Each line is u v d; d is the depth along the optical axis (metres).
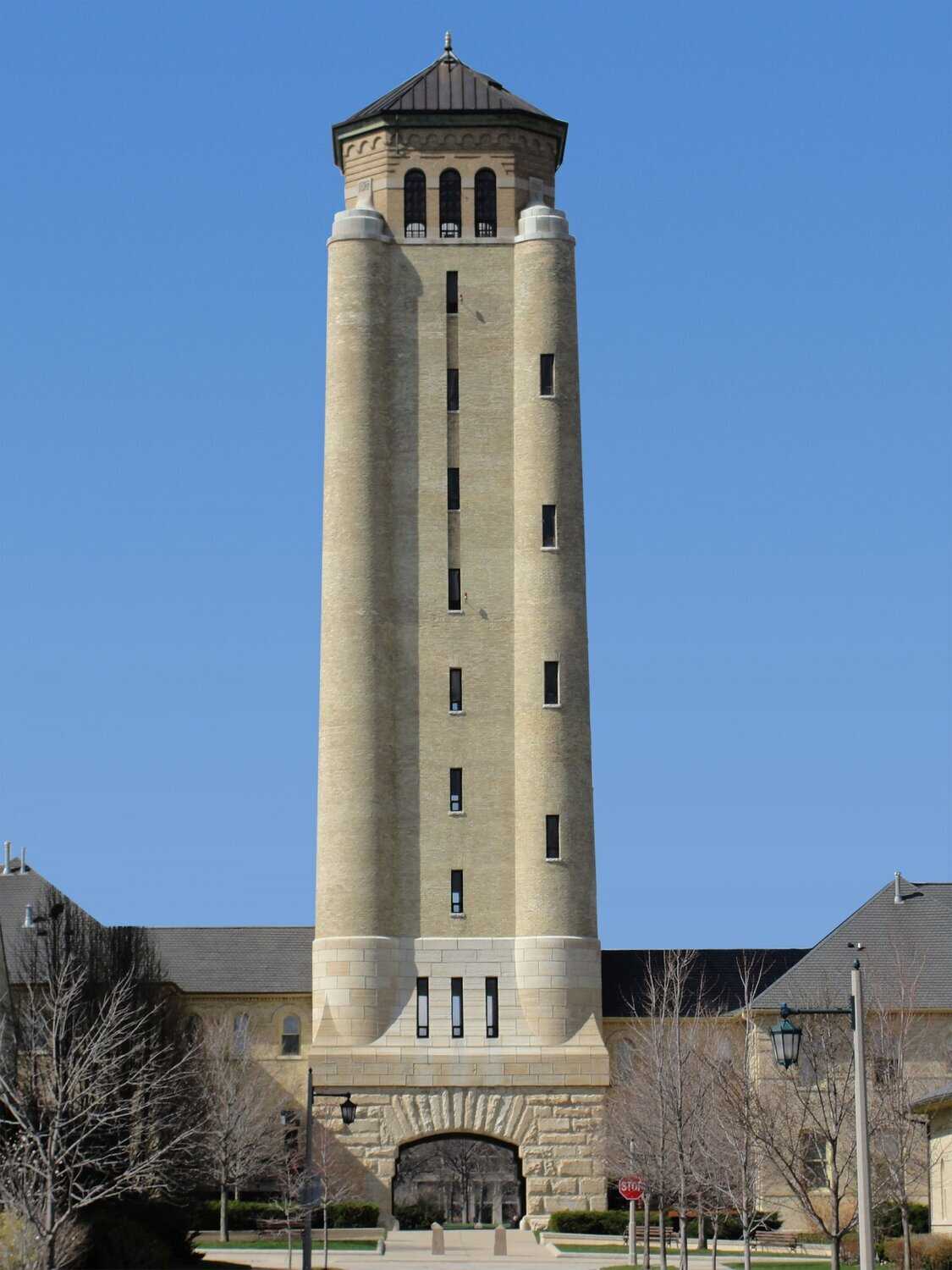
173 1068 72.31
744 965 102.62
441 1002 94.88
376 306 100.19
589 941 95.75
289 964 105.81
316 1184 64.81
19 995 82.62
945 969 97.56
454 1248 86.25
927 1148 77.94
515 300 100.88
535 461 99.12
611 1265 77.00
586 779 97.25
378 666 97.25
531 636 97.94
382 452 99.19
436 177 101.88
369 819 95.75
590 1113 93.69
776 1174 84.62
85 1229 60.28
